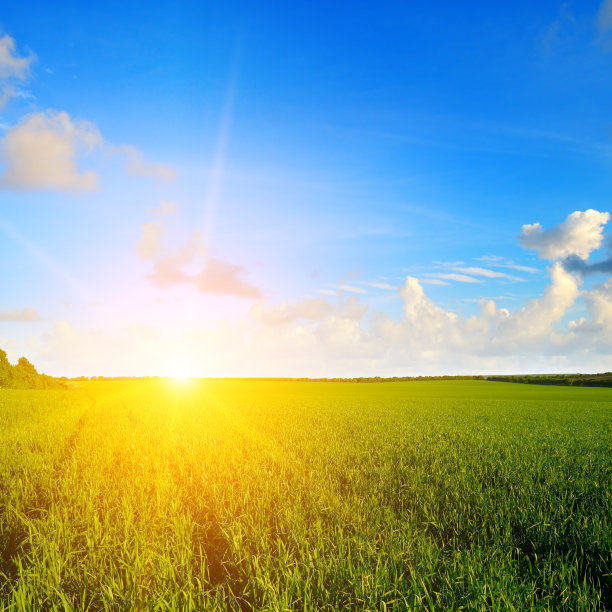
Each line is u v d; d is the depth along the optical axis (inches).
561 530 269.0
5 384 2119.8
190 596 188.5
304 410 1232.8
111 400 1534.2
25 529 271.3
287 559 223.9
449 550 248.7
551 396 2504.9
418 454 522.6
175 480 385.1
